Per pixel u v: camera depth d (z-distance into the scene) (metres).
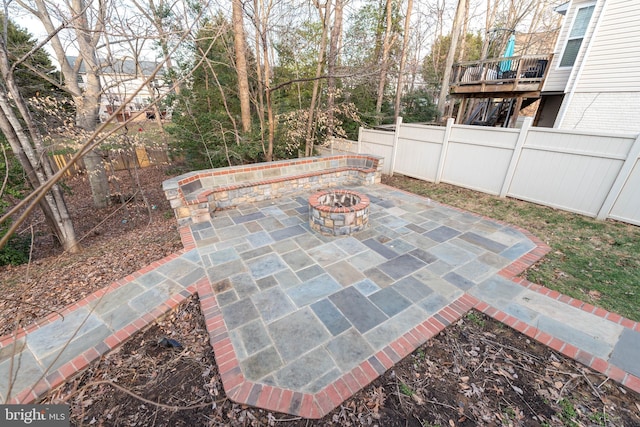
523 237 4.34
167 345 2.48
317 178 6.70
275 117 8.12
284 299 3.02
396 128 7.95
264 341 2.50
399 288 3.19
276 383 2.13
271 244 4.17
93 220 7.38
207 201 4.92
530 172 5.50
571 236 4.31
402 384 2.15
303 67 10.58
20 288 3.48
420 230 4.61
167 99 8.06
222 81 9.04
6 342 2.48
